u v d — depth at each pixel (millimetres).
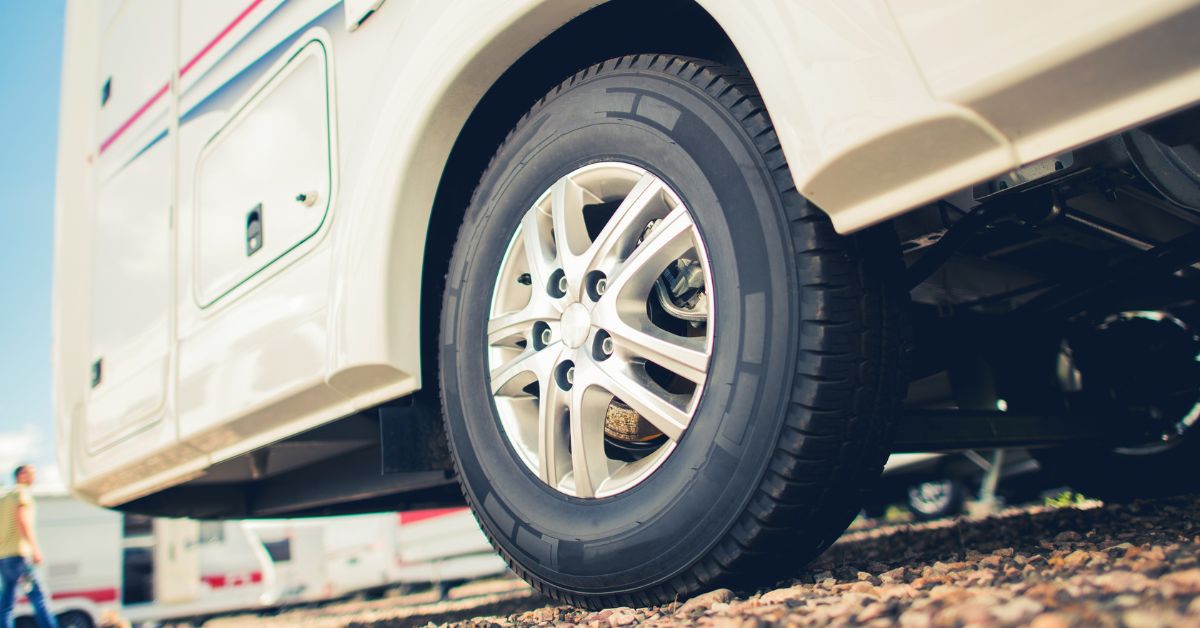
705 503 1586
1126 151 1506
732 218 1586
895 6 1276
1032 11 1154
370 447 3262
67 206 4090
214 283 2752
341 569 12219
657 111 1742
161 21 3293
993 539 2479
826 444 1497
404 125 2061
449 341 2113
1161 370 2688
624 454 1969
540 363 1887
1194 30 1055
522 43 1919
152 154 3246
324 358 2219
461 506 3967
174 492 3902
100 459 3484
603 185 1883
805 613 1340
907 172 1312
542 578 1863
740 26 1469
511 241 2008
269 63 2600
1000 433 2246
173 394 2932
